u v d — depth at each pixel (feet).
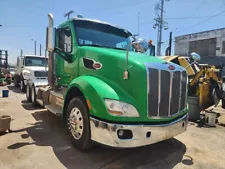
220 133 16.75
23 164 10.26
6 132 14.79
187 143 14.15
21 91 39.22
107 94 10.23
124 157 11.45
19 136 14.10
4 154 11.27
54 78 17.42
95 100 10.43
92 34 14.82
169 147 13.24
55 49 16.19
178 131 11.55
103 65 11.70
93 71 12.30
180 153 12.40
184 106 12.08
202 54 95.35
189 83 21.01
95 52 12.34
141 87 10.09
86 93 10.96
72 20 14.70
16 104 25.61
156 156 11.80
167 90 10.78
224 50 87.10
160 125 10.46
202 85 20.02
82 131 11.46
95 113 10.35
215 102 21.39
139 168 10.34
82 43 14.15
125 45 15.83
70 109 12.65
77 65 13.83
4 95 31.48
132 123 9.90
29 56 39.50
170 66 11.27
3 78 51.85
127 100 10.14
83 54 13.24
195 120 20.18
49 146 12.49
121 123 9.75
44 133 14.80
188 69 20.98
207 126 18.76
